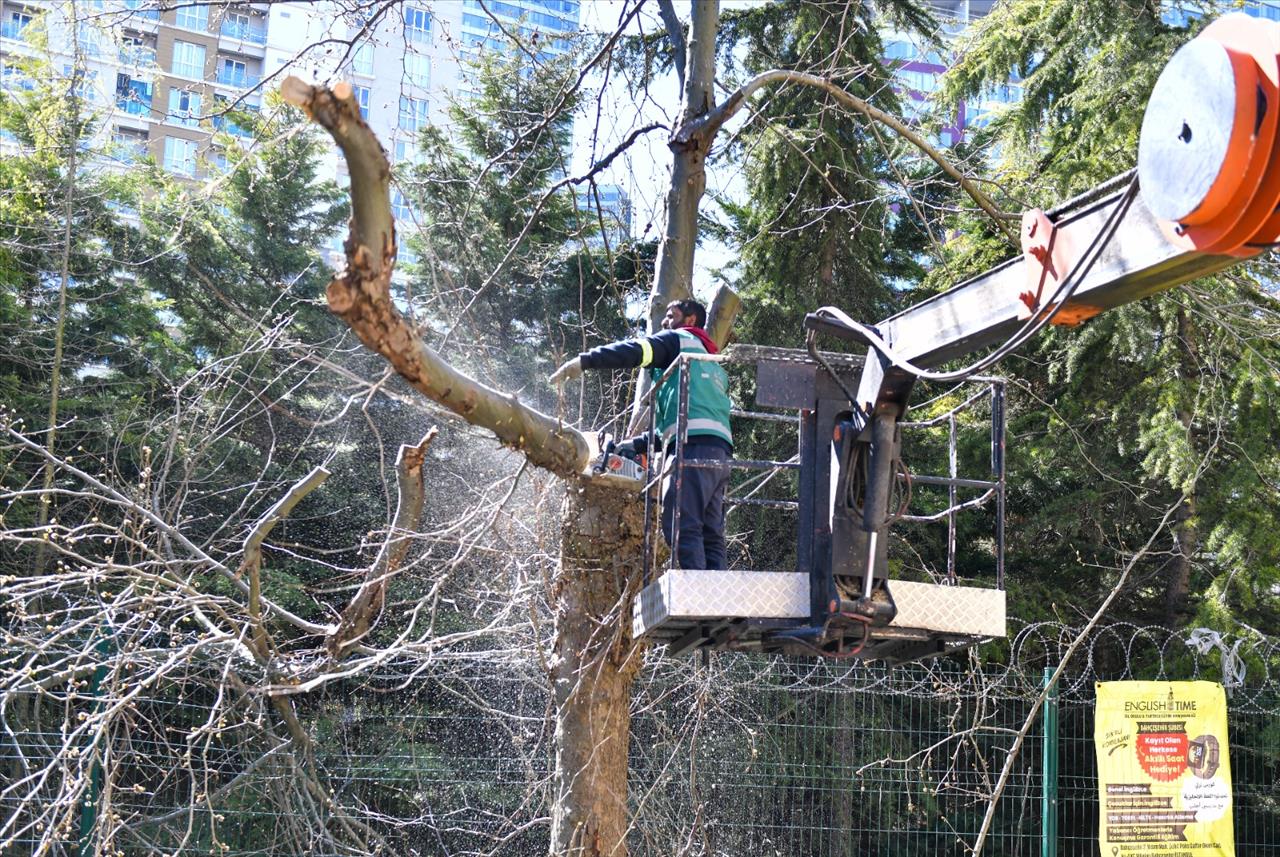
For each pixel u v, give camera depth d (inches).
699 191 316.2
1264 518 547.2
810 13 552.4
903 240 730.8
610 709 281.4
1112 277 171.2
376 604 273.3
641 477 272.5
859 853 450.0
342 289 182.1
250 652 275.1
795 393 217.9
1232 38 147.9
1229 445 552.1
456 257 472.4
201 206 487.2
